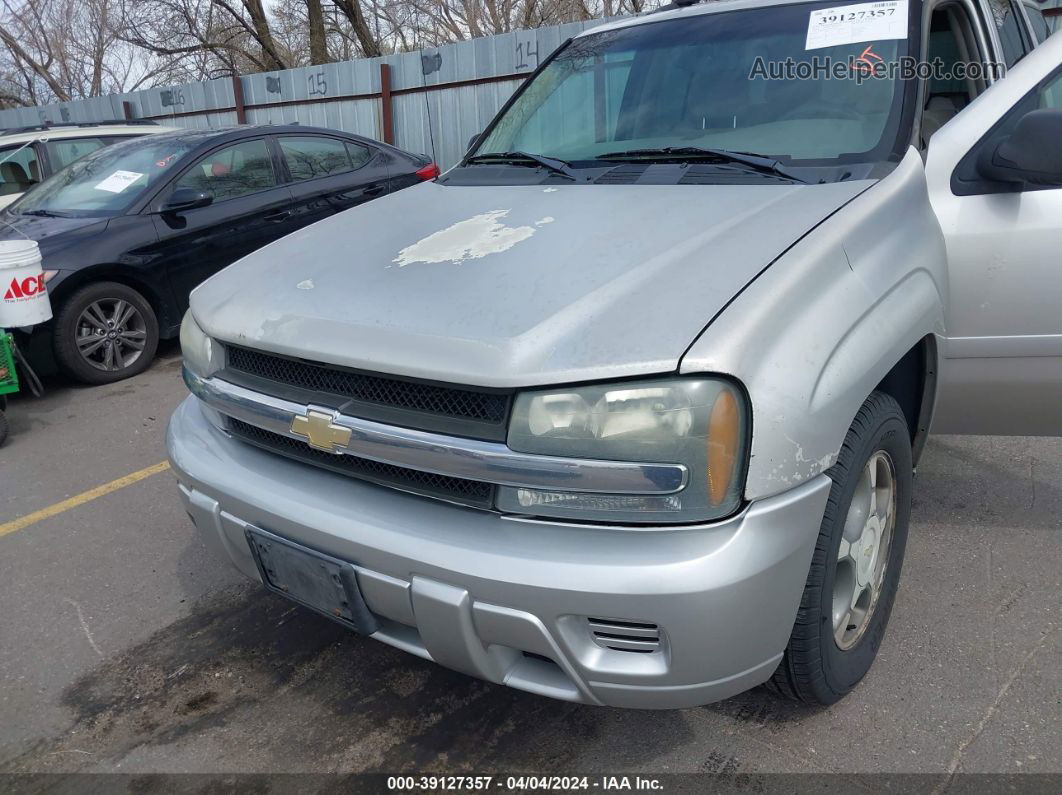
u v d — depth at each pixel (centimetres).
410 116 1018
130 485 403
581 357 163
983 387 262
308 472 205
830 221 200
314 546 193
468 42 920
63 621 293
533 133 316
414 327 183
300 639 275
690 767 210
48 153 800
